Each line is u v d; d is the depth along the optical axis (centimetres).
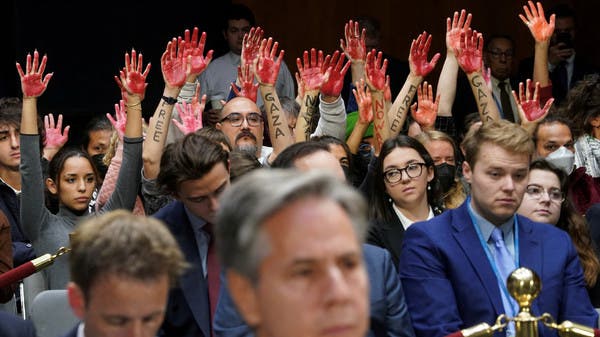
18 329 462
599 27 1351
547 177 673
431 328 543
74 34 1155
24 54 1138
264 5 1320
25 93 723
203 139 538
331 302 246
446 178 771
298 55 1328
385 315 525
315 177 250
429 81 1347
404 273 564
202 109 816
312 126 869
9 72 1144
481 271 551
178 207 558
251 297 255
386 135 820
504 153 545
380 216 682
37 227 720
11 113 805
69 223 741
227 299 498
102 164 848
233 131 806
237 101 812
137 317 338
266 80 796
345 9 1328
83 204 743
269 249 248
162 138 736
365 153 830
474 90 847
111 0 1164
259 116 812
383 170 678
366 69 821
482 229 560
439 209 708
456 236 559
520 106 827
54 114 1150
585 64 1201
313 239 247
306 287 247
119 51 1168
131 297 336
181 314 537
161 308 342
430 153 773
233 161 580
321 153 517
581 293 562
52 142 875
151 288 338
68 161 742
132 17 1171
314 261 247
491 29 1358
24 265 525
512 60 1145
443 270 556
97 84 1162
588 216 754
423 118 875
